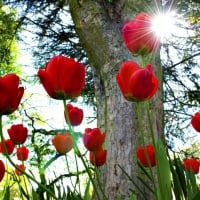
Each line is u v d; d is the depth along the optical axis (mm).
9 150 1192
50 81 768
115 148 2615
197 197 695
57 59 780
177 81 5738
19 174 1232
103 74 2883
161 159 746
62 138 1034
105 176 2568
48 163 1056
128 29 813
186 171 968
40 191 1087
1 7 6312
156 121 2639
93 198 2234
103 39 2912
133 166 2527
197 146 5402
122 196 2443
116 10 2949
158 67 2766
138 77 750
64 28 5945
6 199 890
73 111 1049
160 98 2719
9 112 726
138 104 771
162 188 735
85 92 5637
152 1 2867
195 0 5422
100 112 2867
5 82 725
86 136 939
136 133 2609
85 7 3020
